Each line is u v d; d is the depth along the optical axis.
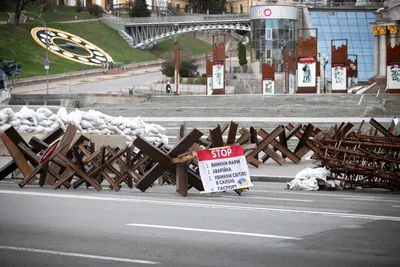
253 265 19.83
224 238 23.61
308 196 38.69
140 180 37.78
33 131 53.06
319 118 109.69
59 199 33.38
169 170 37.41
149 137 64.31
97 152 39.59
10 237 23.38
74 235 23.83
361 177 43.38
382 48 156.38
